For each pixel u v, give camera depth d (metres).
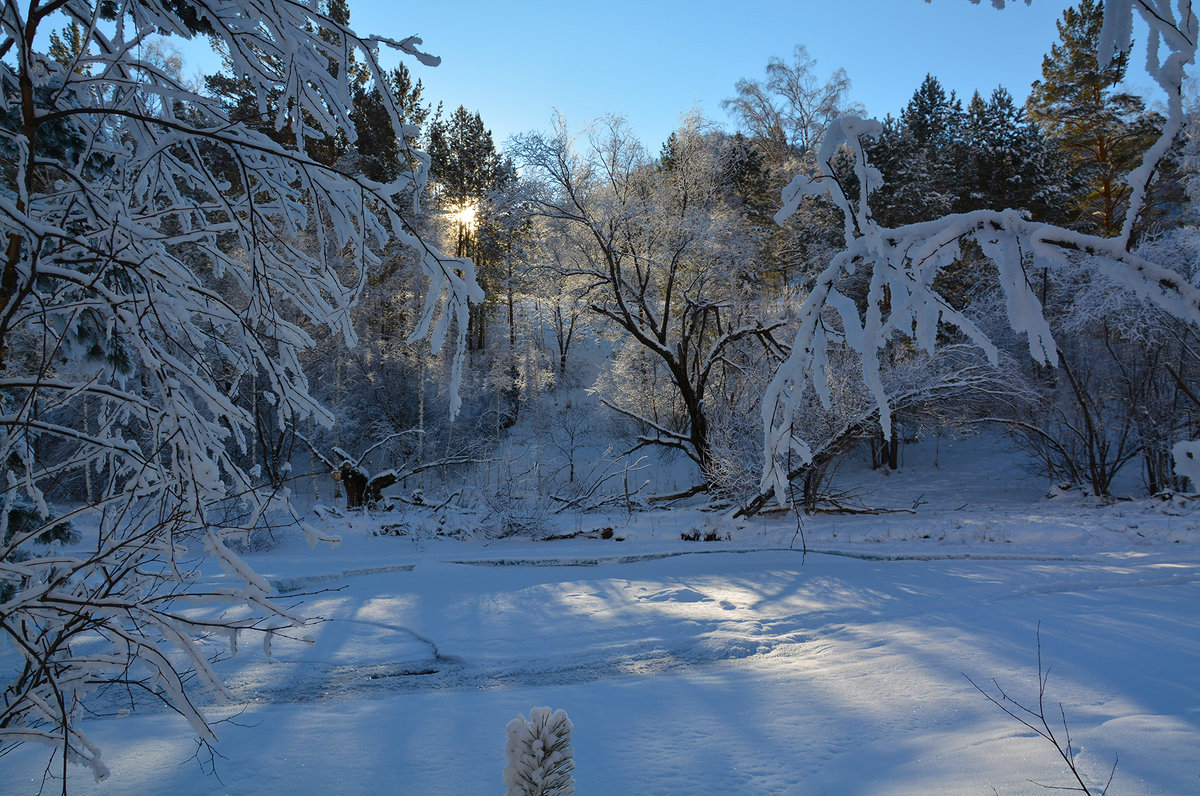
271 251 4.36
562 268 24.52
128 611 3.43
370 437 33.22
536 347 39.78
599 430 35.84
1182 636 7.49
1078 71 31.62
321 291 5.12
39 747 5.16
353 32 3.61
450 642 8.96
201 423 3.79
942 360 20.47
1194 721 4.67
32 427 3.56
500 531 18.62
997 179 38.09
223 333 4.69
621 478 31.14
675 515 22.47
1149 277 1.56
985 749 4.51
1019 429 25.98
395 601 11.02
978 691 5.98
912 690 6.18
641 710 6.02
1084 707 5.31
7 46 3.58
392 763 4.93
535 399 37.28
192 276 4.07
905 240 1.96
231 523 4.33
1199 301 1.48
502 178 43.97
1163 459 22.66
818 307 2.15
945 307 1.97
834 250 28.25
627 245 24.58
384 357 32.44
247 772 4.77
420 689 7.32
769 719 5.68
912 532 17.53
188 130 3.65
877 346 2.03
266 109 4.10
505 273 31.47
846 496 22.03
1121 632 7.71
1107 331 22.39
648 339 24.33
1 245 3.64
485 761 4.94
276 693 7.14
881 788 4.17
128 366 4.47
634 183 25.73
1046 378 23.69
